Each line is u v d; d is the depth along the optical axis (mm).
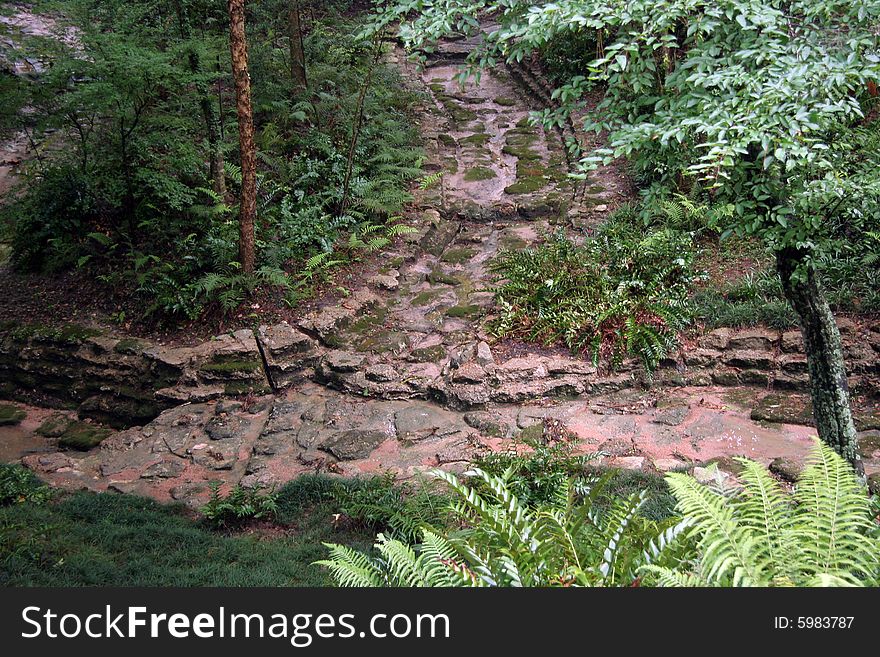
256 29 14914
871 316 8633
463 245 11898
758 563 2590
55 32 10641
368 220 12039
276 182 12320
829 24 4531
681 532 2766
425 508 6289
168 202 10844
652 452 7414
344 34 14945
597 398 8523
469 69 5441
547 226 11812
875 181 5270
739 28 4605
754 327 8945
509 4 5195
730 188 4961
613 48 4570
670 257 9711
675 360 8703
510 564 2826
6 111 10258
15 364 10578
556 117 5398
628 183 12344
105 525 6648
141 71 9898
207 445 8422
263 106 13016
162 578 5508
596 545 3082
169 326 10320
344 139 13242
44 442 9438
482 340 9477
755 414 7867
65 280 11555
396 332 9930
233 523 6898
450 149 14406
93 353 10156
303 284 10594
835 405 5477
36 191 11516
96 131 11391
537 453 7008
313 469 7762
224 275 10469
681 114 4598
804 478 2951
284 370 9375
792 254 5293
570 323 9219
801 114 3939
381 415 8594
